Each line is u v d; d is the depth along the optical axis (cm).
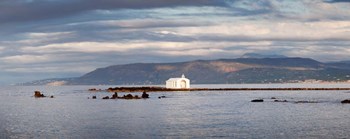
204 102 11844
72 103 12331
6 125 6719
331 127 6069
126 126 6394
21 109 10369
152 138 5291
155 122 6894
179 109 9425
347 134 5412
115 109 9569
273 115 7844
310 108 9288
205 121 6988
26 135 5619
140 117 7694
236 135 5466
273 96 15375
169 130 5934
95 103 11938
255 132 5694
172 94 17138
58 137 5434
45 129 6169
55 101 13800
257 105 10406
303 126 6222
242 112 8550
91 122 6969
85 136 5484
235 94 17375
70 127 6350
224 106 10219
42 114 8694
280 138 5206
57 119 7556
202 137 5338
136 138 5300
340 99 12975
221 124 6569
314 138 5159
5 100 15450
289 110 8844
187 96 15400
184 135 5494
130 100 13025
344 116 7500
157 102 11894
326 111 8512
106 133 5706
